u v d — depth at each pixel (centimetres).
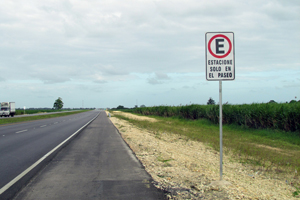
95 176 679
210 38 604
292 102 1814
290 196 539
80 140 1476
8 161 870
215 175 692
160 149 1131
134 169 758
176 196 526
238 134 1731
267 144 1361
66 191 554
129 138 1563
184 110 3284
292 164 870
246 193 544
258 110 1894
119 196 523
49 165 811
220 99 609
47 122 3506
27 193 539
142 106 6962
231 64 602
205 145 1284
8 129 2275
